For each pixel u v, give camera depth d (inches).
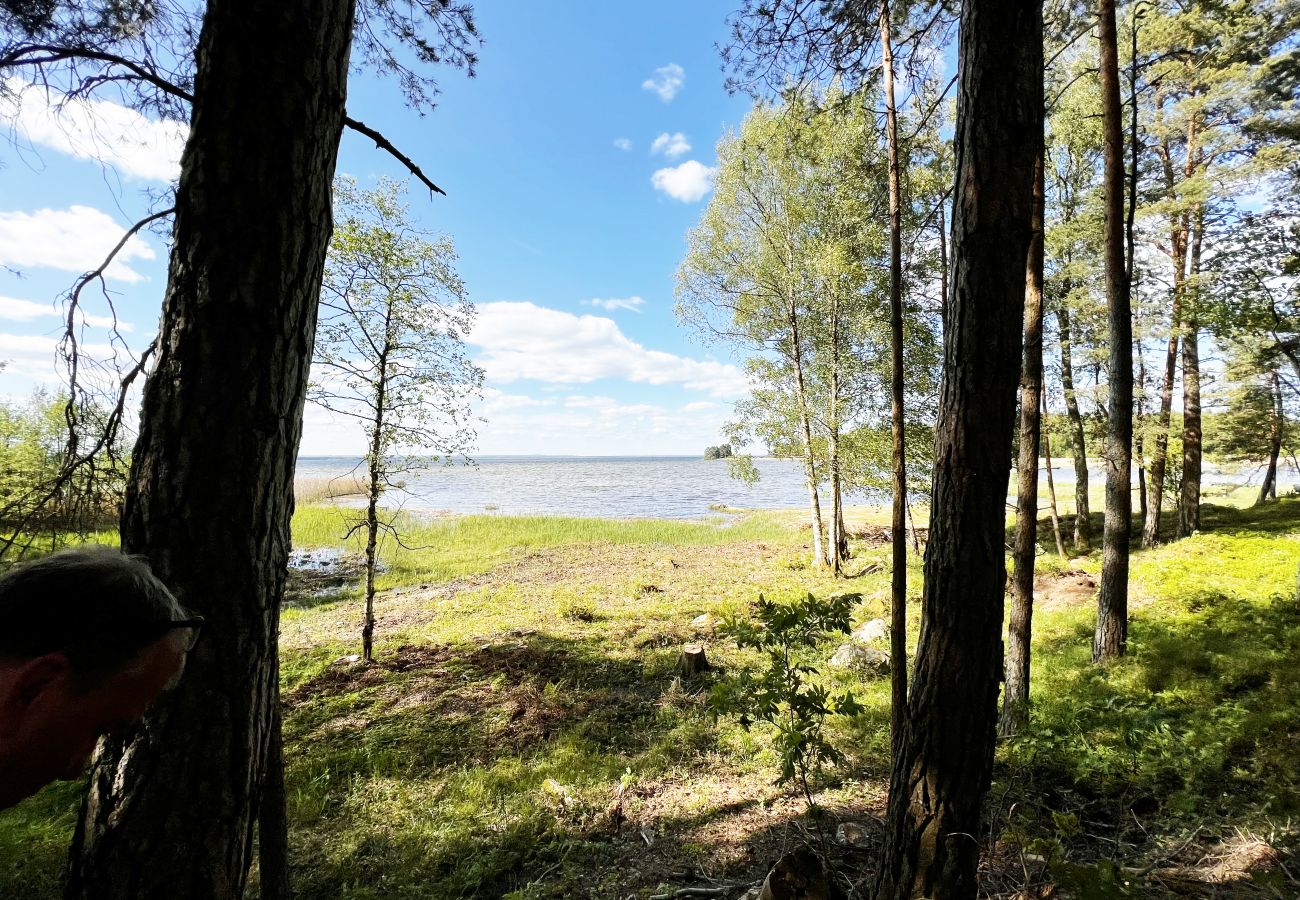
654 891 135.6
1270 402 575.5
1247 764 146.6
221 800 53.7
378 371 276.7
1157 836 127.4
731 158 500.4
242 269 53.4
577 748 211.6
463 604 448.8
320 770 201.6
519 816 171.6
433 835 162.6
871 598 416.8
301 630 390.0
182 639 40.6
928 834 86.9
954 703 86.8
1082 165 512.4
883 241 425.4
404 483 303.4
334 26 60.0
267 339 54.7
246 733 55.6
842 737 206.7
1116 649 238.5
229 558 53.4
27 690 33.8
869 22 160.7
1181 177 497.4
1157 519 537.0
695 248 537.6
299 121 56.1
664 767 198.1
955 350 88.9
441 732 228.2
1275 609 255.9
